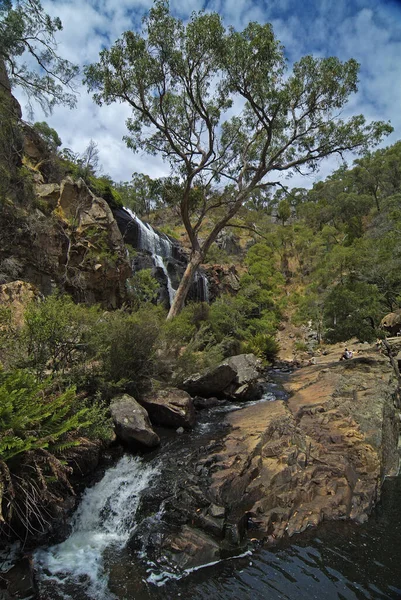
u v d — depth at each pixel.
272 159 18.83
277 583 4.14
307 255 57.72
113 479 5.81
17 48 13.76
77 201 19.09
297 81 17.28
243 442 6.89
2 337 6.33
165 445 7.07
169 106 19.66
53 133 23.41
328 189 87.38
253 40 15.64
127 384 8.30
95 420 6.18
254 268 48.31
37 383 5.26
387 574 4.36
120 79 17.25
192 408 8.59
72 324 7.19
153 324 9.02
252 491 5.48
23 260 14.66
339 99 18.12
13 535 4.46
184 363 10.45
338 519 5.41
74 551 4.55
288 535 4.98
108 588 3.98
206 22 15.73
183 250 36.53
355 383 11.35
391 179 73.75
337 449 7.16
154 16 15.74
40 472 4.20
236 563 4.42
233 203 21.14
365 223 69.88
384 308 32.66
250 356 13.25
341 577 4.29
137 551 4.55
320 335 34.34
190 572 4.24
